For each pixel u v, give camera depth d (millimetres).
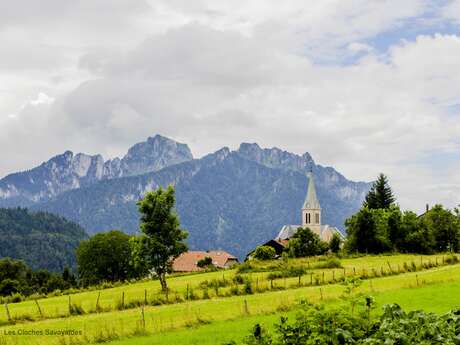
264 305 46750
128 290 81312
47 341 37188
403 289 54969
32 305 66875
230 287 62844
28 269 168875
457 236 120812
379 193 154125
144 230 73938
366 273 72438
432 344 12828
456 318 13555
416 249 117375
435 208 123125
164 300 55281
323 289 57875
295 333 13305
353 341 12781
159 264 73438
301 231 124500
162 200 74375
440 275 64125
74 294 82562
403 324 13094
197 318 42438
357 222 119000
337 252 123500
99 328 40750
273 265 91438
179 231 74812
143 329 39062
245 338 13469
